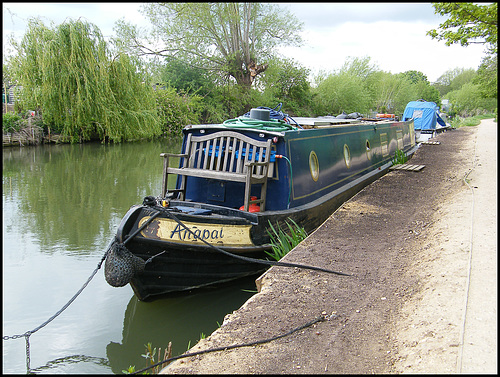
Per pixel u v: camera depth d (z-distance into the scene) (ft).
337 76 157.99
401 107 218.59
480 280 14.99
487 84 96.07
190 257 17.71
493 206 26.13
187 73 114.83
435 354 10.79
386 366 10.72
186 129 23.31
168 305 18.31
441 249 18.60
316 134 26.25
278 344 11.78
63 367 13.79
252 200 20.38
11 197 36.35
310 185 24.99
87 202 34.88
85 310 17.61
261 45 112.88
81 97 69.77
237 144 22.17
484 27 32.40
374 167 40.16
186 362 10.96
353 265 17.72
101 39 71.61
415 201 29.35
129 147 73.92
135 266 16.24
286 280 16.21
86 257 23.11
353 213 26.11
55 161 56.24
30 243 25.16
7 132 68.64
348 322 13.01
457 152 59.88
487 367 10.09
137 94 79.10
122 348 14.98
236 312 13.70
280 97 138.41
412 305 13.83
